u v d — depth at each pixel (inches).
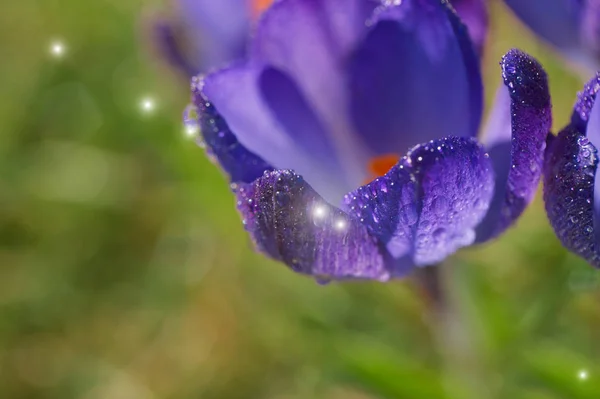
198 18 10.0
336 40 8.6
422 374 10.3
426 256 8.0
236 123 8.2
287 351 13.1
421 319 12.1
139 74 15.5
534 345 10.2
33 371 14.2
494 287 11.2
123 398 13.8
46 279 14.8
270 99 8.5
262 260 13.7
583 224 7.5
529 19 8.8
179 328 14.2
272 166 8.0
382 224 7.8
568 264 10.0
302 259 7.9
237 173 8.1
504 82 7.5
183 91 11.1
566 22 8.7
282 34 8.6
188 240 14.6
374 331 12.4
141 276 14.8
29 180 15.9
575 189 7.5
